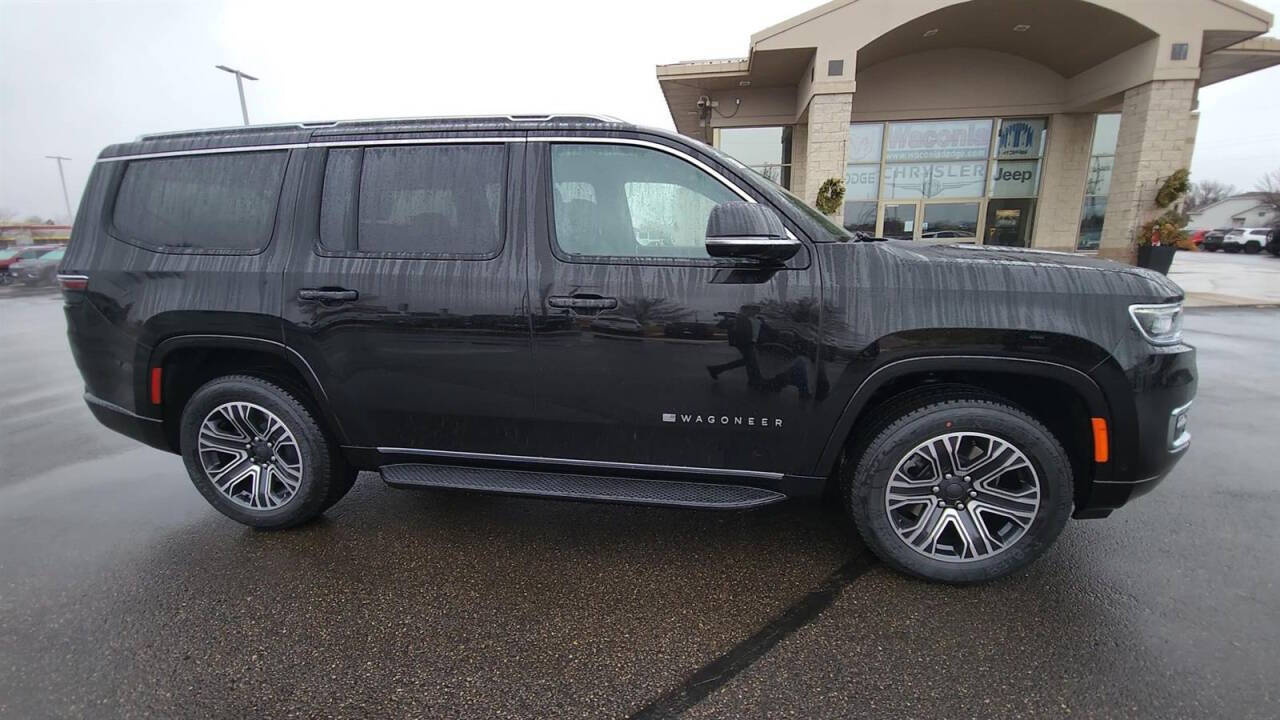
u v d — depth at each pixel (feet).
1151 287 7.97
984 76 51.01
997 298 7.90
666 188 8.77
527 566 9.39
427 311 8.99
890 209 54.75
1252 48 45.11
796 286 8.22
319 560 9.60
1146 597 8.33
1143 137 40.86
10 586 8.93
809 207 9.78
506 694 6.79
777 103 53.93
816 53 41.86
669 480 9.12
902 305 8.02
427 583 8.96
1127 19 39.47
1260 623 7.74
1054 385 8.30
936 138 53.21
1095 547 9.63
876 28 41.16
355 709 6.58
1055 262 8.32
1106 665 7.04
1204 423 15.87
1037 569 9.05
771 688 6.81
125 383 10.17
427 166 9.16
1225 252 131.54
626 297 8.52
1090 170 52.19
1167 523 10.40
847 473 8.87
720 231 7.76
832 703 6.57
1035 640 7.50
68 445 15.53
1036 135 52.29
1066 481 8.16
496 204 8.95
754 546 9.93
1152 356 7.77
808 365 8.26
